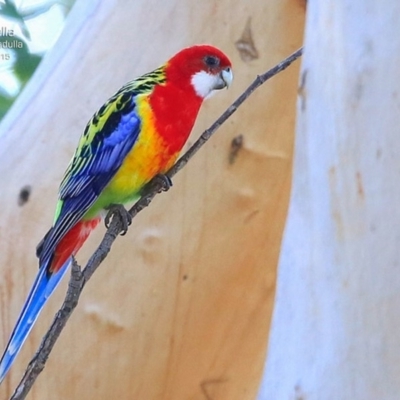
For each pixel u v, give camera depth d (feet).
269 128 18.95
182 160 15.74
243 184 18.86
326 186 10.46
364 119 10.01
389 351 9.53
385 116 9.78
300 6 18.95
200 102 18.26
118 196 17.94
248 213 18.83
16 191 18.16
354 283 9.93
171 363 18.76
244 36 19.06
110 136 17.63
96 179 17.71
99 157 17.71
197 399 19.16
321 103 10.74
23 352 17.97
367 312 9.75
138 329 18.52
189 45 18.95
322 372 10.18
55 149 18.30
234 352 19.11
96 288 18.33
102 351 18.39
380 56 9.94
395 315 9.50
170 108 17.71
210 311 18.80
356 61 10.22
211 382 19.11
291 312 10.91
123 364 18.51
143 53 18.83
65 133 18.38
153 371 18.71
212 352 19.03
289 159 18.94
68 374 18.28
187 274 18.63
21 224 18.04
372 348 9.68
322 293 10.37
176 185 18.60
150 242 18.48
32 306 16.51
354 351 9.84
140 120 17.54
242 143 18.86
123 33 18.90
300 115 11.25
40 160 18.25
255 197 18.86
